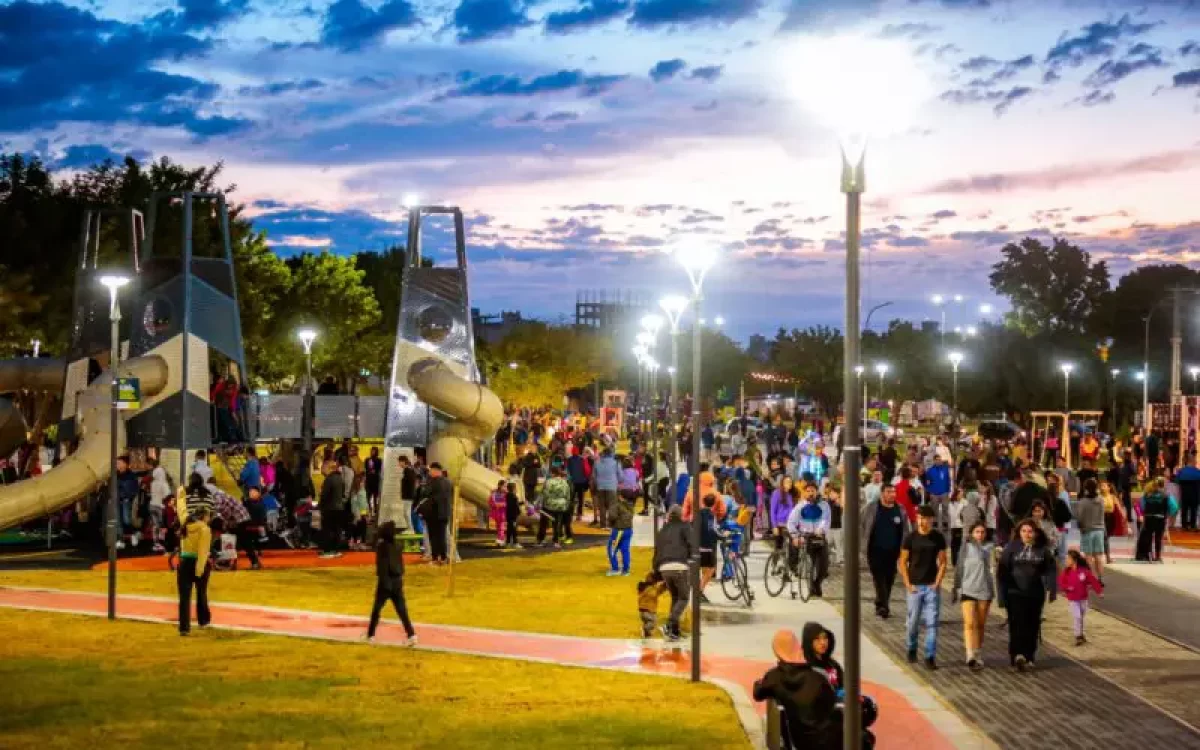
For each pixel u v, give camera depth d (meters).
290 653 19.14
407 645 19.84
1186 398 53.31
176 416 36.22
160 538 32.22
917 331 128.00
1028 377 97.31
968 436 79.50
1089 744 14.34
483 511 38.69
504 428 61.28
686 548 20.55
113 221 59.78
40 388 42.34
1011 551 18.36
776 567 26.16
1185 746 14.28
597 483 39.16
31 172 59.19
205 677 17.38
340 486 31.72
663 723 14.95
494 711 15.55
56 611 22.92
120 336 40.19
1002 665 18.77
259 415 40.09
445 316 37.38
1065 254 114.88
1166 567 30.44
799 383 136.75
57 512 34.31
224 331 37.78
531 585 26.89
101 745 13.80
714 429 79.12
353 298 94.06
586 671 18.03
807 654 12.09
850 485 9.65
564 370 116.75
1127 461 39.22
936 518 30.73
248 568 29.48
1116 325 105.94
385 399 40.84
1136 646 20.33
